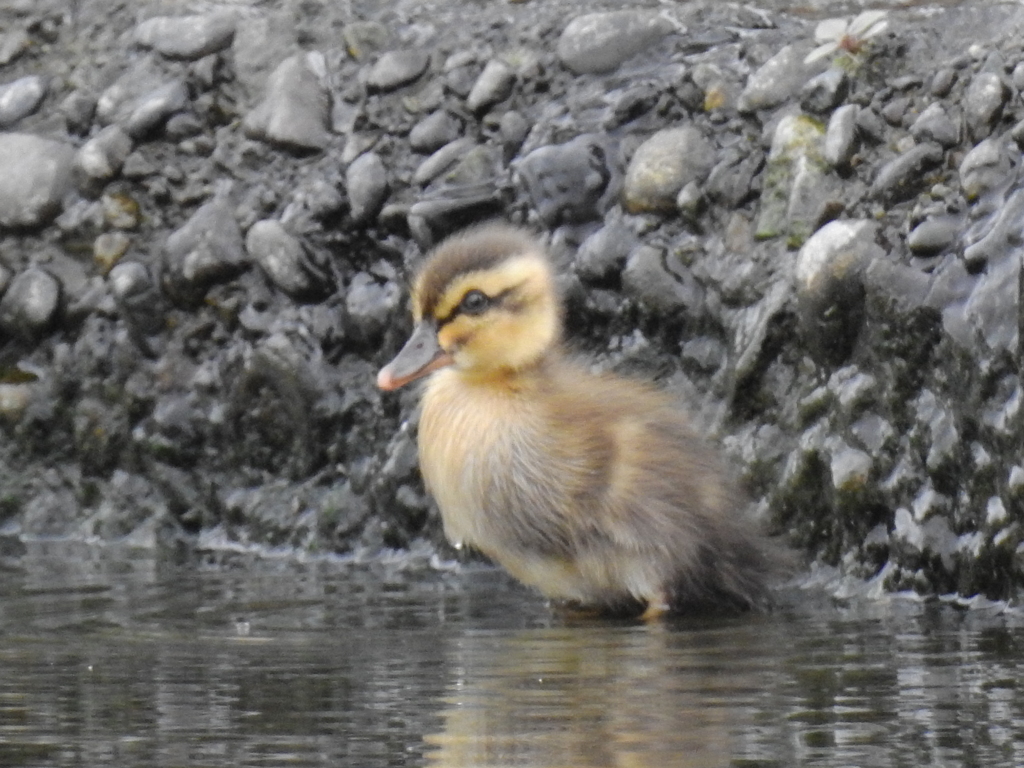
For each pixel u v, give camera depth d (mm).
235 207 13844
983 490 10391
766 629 9359
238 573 11945
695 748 6477
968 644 8688
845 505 10969
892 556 10781
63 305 14094
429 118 13602
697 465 10570
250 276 13641
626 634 9250
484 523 10633
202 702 7391
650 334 12234
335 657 8500
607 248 12414
